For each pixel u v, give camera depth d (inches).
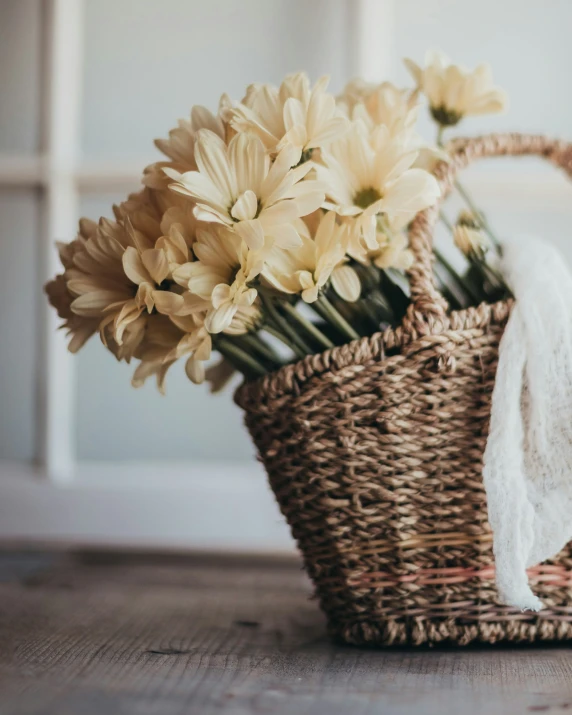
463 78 24.2
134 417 37.9
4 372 38.0
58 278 22.9
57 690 19.8
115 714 18.5
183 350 21.2
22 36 38.0
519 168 36.5
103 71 37.8
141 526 37.1
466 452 21.7
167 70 37.7
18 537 37.3
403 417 21.5
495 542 21.0
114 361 37.9
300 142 21.2
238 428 37.5
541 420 21.3
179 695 19.6
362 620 22.4
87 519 37.1
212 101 37.5
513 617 22.2
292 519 23.0
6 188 37.8
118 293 21.9
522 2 36.7
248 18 37.3
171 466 37.5
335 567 22.5
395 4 36.9
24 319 38.0
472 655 22.3
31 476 37.4
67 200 37.4
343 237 21.2
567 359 21.3
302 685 20.2
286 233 20.4
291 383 21.7
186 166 21.9
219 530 37.0
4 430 38.0
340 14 36.7
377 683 20.3
